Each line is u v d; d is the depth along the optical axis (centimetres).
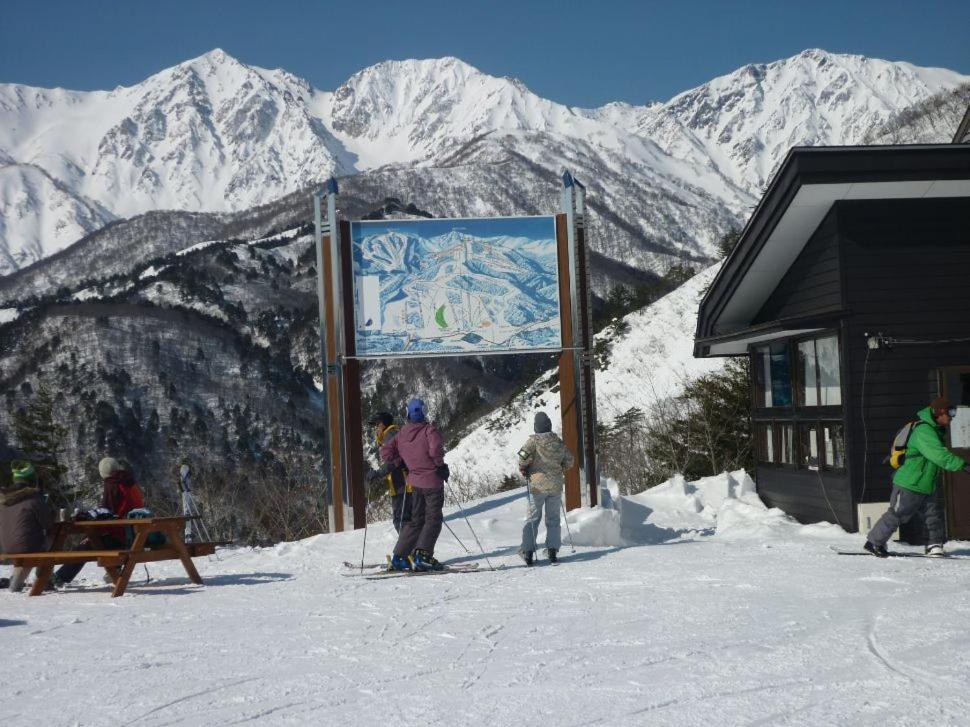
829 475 1216
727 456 2478
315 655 591
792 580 817
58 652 625
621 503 1392
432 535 977
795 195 1154
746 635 602
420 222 1428
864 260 1167
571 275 1427
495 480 3541
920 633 591
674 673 513
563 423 1427
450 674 532
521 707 461
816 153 1116
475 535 1194
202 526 1316
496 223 1434
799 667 517
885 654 541
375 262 1426
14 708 491
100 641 659
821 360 1241
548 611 716
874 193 1156
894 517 959
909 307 1167
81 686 530
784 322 1182
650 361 5041
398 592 847
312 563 1095
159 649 623
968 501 1145
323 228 1425
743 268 1331
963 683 476
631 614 689
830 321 1166
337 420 1403
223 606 801
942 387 1157
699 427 2528
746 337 1316
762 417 1453
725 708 446
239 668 561
